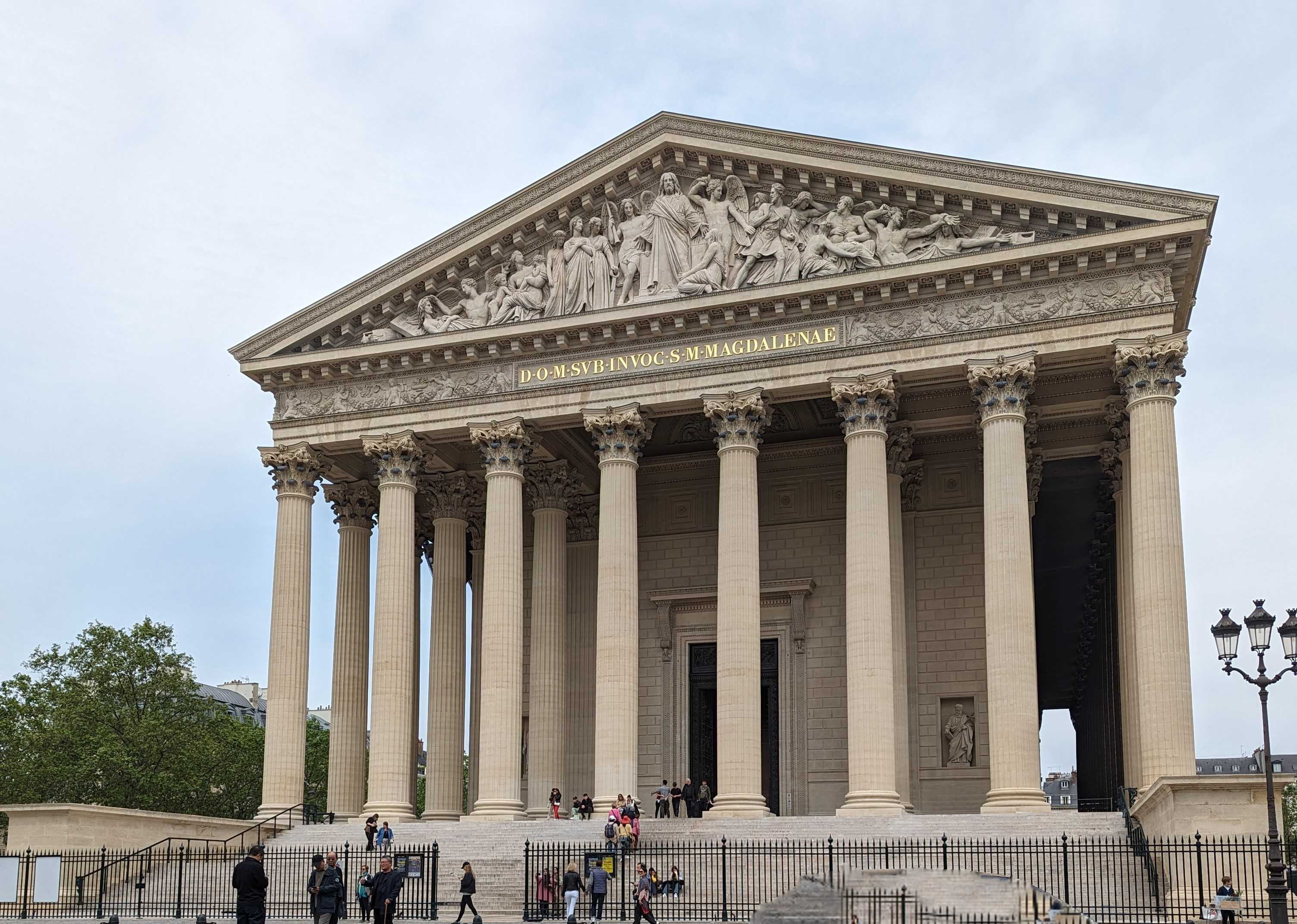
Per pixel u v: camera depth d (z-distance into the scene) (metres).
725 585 68.81
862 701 65.31
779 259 70.69
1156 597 61.53
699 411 73.12
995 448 65.62
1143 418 63.50
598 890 51.09
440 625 81.19
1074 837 55.53
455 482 83.06
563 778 78.50
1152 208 64.19
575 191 74.94
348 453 80.19
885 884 40.97
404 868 50.56
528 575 85.81
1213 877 48.94
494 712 71.75
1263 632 44.59
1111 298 65.19
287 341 78.69
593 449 83.94
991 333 66.69
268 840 69.38
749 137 71.44
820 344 69.50
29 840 63.62
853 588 66.75
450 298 78.19
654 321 72.12
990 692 63.75
